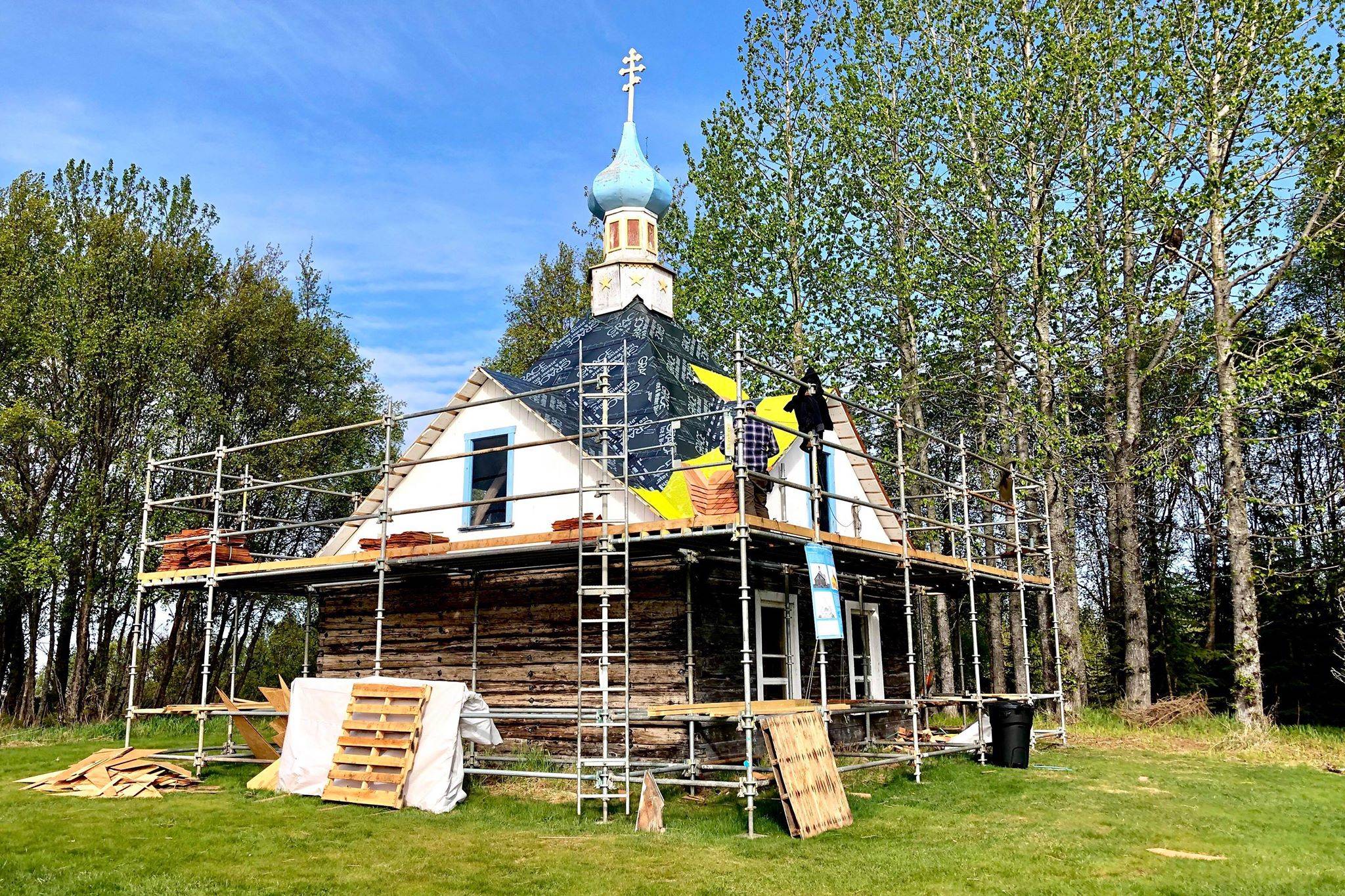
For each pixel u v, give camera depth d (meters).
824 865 9.42
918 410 31.72
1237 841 10.78
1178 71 24.16
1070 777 15.77
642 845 10.34
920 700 16.80
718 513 12.68
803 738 11.73
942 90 29.02
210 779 15.18
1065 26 27.80
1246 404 24.23
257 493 29.59
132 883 8.77
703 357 22.31
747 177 31.97
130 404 27.38
